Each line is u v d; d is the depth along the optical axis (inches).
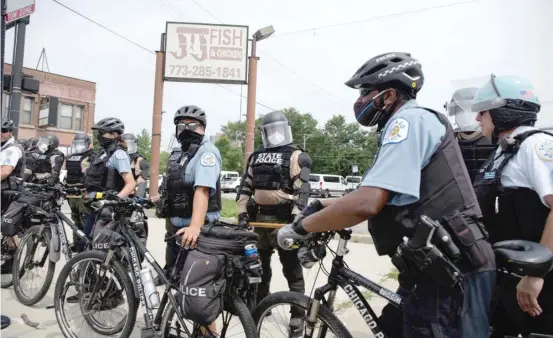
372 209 61.7
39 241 158.2
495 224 84.5
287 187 133.5
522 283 71.2
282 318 93.5
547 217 75.5
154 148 422.9
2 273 178.7
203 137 116.8
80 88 1018.7
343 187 1363.2
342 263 84.9
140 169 219.8
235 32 406.6
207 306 91.2
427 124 63.1
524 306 71.9
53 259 149.8
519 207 79.3
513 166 80.5
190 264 94.0
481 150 110.4
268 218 134.1
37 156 246.1
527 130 81.4
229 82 405.7
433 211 62.3
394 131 63.4
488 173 86.5
